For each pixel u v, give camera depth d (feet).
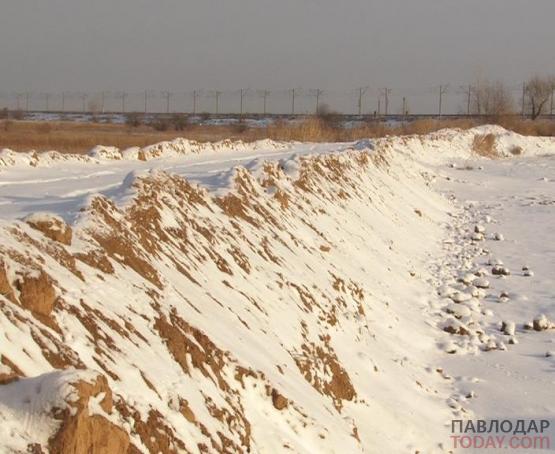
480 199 200.75
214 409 38.86
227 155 180.24
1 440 25.75
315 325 65.67
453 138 305.94
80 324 35.65
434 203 184.75
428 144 287.07
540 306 95.45
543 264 120.98
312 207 103.71
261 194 87.76
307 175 114.93
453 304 92.27
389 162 193.88
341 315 73.41
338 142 270.46
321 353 60.18
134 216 53.36
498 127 341.82
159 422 33.71
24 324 32.12
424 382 67.97
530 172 256.11
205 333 44.42
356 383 60.90
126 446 29.09
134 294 42.50
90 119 569.64
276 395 44.78
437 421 60.18
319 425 46.29
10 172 115.75
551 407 62.90
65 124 430.20
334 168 136.67
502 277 111.75
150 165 139.95
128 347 37.14
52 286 34.86
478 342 79.61
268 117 621.72
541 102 503.61
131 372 35.29
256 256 69.15
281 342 56.44
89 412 27.68
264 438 41.52
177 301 46.42
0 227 38.04
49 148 204.23
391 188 166.61
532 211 179.32
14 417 26.71
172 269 51.93
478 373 71.00
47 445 26.27
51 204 67.00
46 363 31.42
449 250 134.21
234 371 43.73
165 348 40.09
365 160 167.94
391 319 82.89
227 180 82.38
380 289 93.61
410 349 76.79
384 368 67.46
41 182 102.68
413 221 152.46
